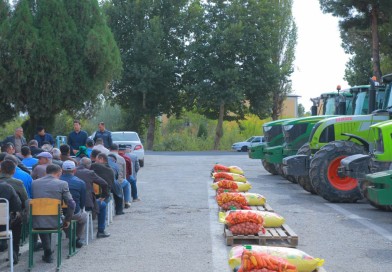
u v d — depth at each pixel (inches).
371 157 514.9
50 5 1034.1
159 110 2160.4
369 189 456.4
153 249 370.3
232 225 379.2
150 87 2058.3
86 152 574.9
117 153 548.7
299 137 753.6
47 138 688.4
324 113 840.9
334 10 1552.7
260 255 256.7
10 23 1008.2
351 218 489.1
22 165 422.6
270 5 2085.4
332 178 588.7
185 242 390.0
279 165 850.8
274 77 2076.8
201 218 487.5
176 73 2138.3
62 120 1625.2
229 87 2044.8
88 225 389.1
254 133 2305.6
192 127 2573.8
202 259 340.5
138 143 1050.7
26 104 1043.9
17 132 609.3
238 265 285.9
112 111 2271.2
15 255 339.0
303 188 686.5
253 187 730.2
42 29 1021.2
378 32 1643.7
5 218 311.0
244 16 2058.3
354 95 732.7
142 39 2046.0
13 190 331.3
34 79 1016.2
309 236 410.0
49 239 340.8
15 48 996.6
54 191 336.8
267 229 393.4
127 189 544.1
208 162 1226.6
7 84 1015.0
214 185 593.9
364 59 2006.6
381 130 491.5
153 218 490.0
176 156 1515.7
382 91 655.1
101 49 1071.0
